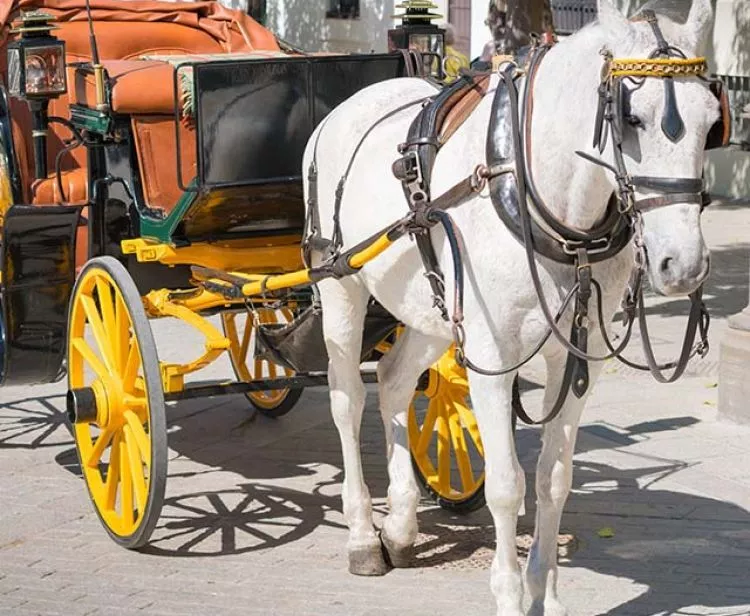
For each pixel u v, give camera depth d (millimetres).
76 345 7398
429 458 7984
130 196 7570
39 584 6387
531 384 9898
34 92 7777
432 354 6566
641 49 4551
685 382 9867
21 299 7543
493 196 5129
